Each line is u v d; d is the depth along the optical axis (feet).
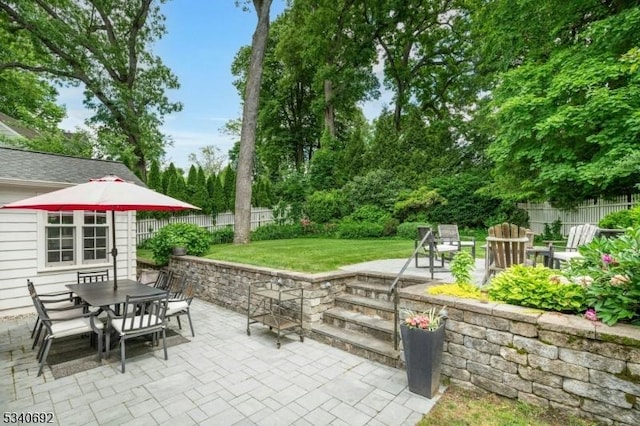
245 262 20.30
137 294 13.60
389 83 67.26
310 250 26.03
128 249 24.13
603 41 23.90
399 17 57.93
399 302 11.82
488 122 45.29
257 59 35.65
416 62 65.05
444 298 10.10
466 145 55.06
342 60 60.18
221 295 20.74
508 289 9.59
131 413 8.81
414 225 39.40
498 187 38.04
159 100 50.62
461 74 60.39
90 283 16.16
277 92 67.51
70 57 41.01
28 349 13.60
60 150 40.47
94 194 12.41
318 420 8.39
